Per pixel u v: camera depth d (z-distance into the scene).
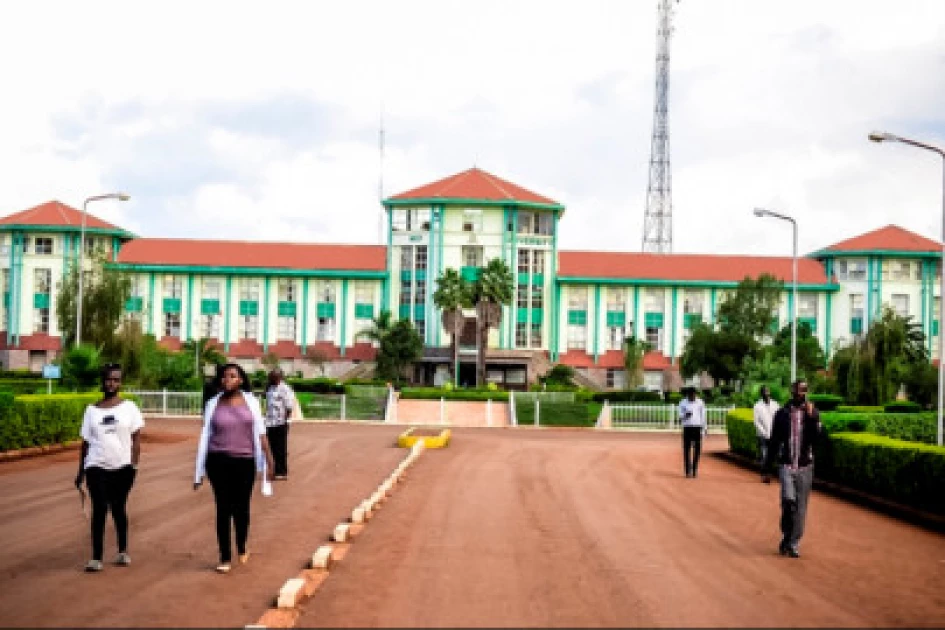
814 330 85.00
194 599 9.57
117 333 51.59
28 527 13.63
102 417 10.94
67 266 81.06
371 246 86.94
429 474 22.59
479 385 70.50
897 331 50.34
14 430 24.12
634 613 9.37
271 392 20.73
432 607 9.47
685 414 23.53
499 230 80.81
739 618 9.27
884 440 20.17
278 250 85.81
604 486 20.77
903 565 12.48
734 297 72.69
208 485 18.94
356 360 83.06
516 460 27.09
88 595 9.62
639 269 84.88
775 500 19.16
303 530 13.98
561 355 83.50
